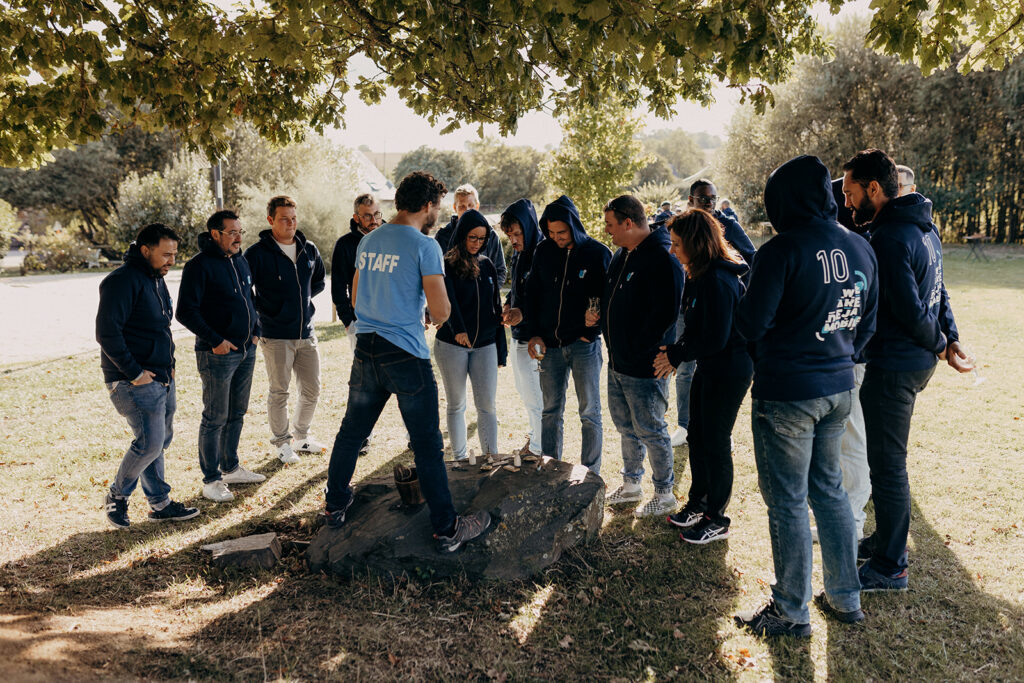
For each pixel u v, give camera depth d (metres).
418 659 2.71
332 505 3.55
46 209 36.03
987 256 22.11
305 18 3.29
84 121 4.35
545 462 4.00
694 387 3.78
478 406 4.63
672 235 3.44
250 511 4.33
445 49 3.47
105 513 4.26
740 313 2.71
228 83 5.05
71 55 3.90
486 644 2.82
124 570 3.52
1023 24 4.13
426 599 3.16
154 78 4.31
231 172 32.88
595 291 4.20
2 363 9.30
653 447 4.05
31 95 4.34
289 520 4.15
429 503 3.23
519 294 4.83
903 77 26.84
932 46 3.45
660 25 2.92
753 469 4.88
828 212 2.71
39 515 4.24
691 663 2.71
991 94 25.05
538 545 3.41
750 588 3.26
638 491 4.33
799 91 29.05
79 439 5.85
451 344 4.45
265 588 3.29
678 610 3.08
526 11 3.23
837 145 28.38
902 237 2.91
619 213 3.77
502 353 4.64
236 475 4.82
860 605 3.05
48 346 10.77
